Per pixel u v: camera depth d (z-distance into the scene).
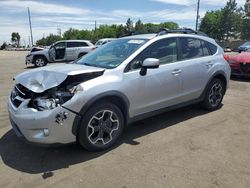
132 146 4.39
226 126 5.24
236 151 4.21
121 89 4.24
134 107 4.53
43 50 18.33
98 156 4.08
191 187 3.32
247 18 62.94
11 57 31.56
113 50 4.95
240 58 10.16
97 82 4.02
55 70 4.20
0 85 9.92
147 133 4.90
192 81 5.42
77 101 3.77
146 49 4.73
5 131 5.07
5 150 4.32
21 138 3.93
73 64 4.82
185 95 5.36
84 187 3.35
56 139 3.74
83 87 3.87
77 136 3.96
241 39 64.31
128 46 4.87
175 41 5.25
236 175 3.56
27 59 18.28
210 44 6.01
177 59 5.21
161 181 3.44
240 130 5.05
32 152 4.23
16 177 3.58
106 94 4.04
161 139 4.65
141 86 4.53
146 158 4.01
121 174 3.60
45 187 3.36
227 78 6.25
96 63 4.73
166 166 3.79
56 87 3.85
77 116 3.82
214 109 6.20
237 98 7.42
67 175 3.60
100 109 4.05
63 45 18.75
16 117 3.88
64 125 3.74
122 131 4.45
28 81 4.05
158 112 4.96
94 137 4.14
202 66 5.60
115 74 4.27
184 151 4.22
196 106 6.41
